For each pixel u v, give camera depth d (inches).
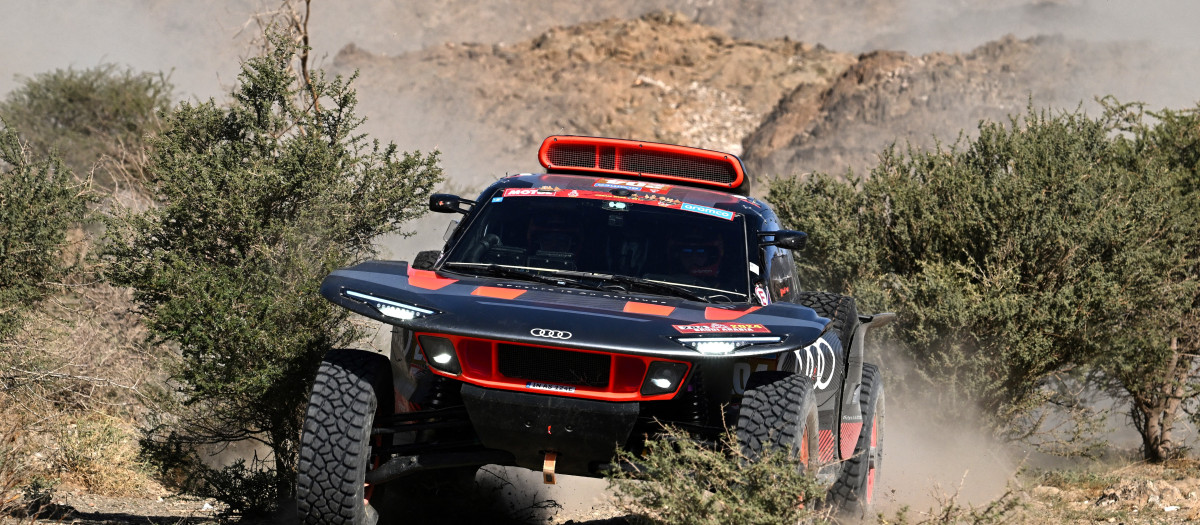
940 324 1029.8
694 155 804.6
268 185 808.3
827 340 704.4
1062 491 938.7
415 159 908.6
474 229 715.4
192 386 783.7
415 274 647.8
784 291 745.6
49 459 835.4
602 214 716.0
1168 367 1186.0
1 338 863.7
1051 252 1053.8
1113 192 1099.3
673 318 588.4
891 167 1234.6
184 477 898.1
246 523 767.7
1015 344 1015.0
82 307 1003.3
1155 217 1107.3
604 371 570.3
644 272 677.9
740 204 758.5
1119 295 1047.0
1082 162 1141.7
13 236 892.0
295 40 1034.1
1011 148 1180.5
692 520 517.0
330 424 563.8
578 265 681.0
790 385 576.7
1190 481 948.6
